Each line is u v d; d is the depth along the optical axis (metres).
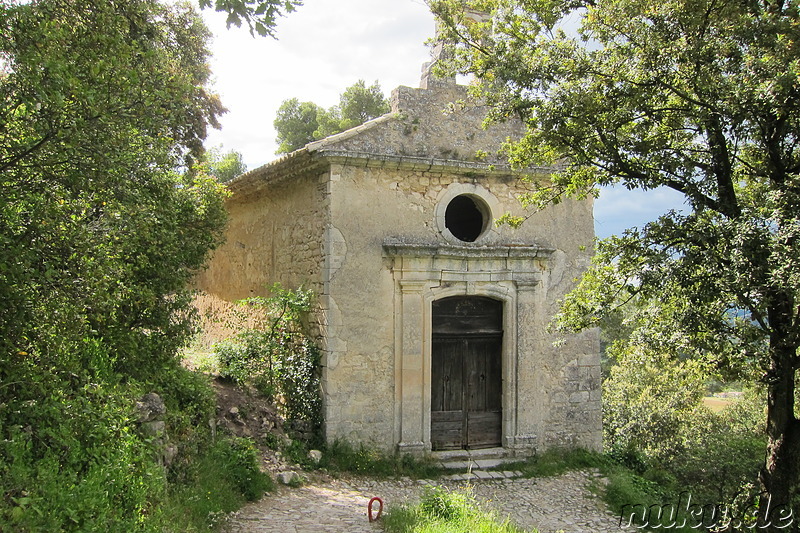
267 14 5.45
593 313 8.53
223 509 6.72
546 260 11.10
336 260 9.88
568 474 10.52
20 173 4.25
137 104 4.77
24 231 4.20
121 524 4.57
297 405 9.91
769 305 7.14
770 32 6.70
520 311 10.88
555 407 11.11
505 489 9.69
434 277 10.36
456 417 10.73
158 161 6.31
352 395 9.90
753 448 13.62
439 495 7.65
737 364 7.96
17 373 4.49
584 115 7.67
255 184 12.05
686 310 7.25
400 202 10.34
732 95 6.93
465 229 12.13
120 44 4.73
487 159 10.84
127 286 5.72
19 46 4.13
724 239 6.73
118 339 6.18
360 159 9.91
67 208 4.49
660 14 7.14
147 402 6.18
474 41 8.64
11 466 4.14
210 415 8.15
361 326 9.99
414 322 10.24
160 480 5.54
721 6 6.84
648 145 8.11
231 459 7.67
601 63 7.58
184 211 8.30
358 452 9.80
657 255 7.22
